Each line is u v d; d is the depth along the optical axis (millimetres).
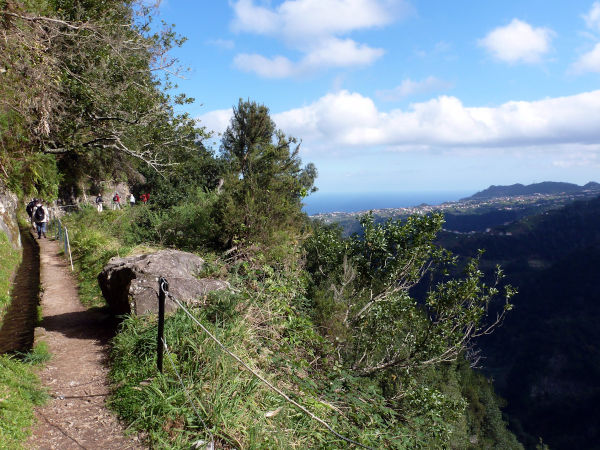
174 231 13281
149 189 31688
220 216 10805
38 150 14781
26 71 8273
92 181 29594
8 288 9438
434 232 11055
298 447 3854
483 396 58500
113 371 4969
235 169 12242
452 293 10680
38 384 4621
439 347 10633
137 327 5594
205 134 17297
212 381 4152
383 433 5027
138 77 16047
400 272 11453
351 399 5371
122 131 16969
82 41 12289
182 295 6352
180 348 4770
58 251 15672
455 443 24625
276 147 11859
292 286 8312
